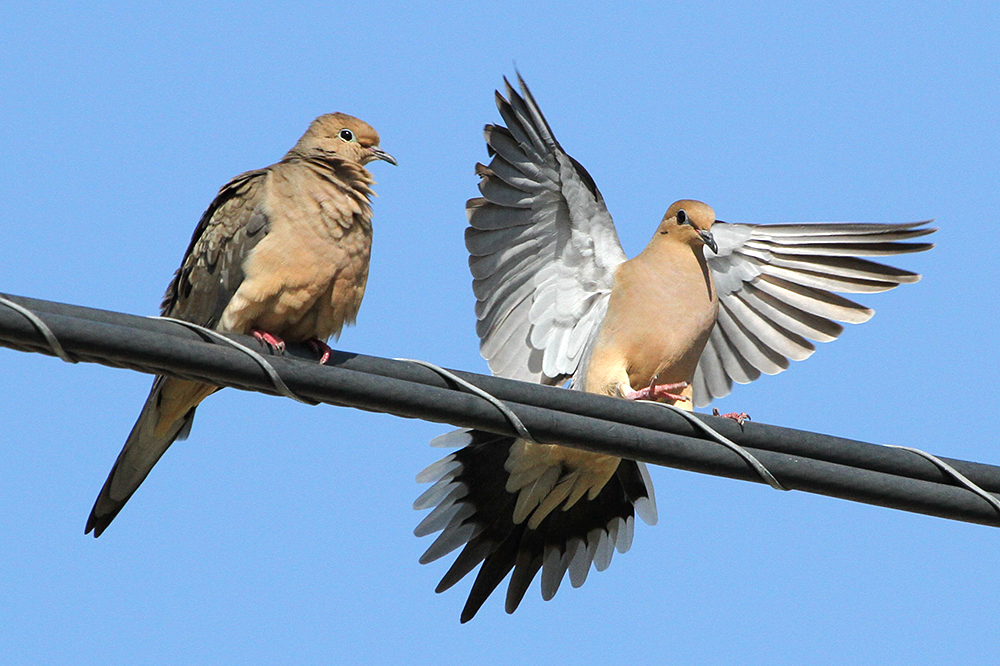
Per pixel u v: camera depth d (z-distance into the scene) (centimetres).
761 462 966
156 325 859
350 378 880
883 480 987
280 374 860
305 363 870
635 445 948
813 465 976
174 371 838
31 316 786
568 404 959
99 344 804
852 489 983
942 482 1017
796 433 1000
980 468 1022
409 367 938
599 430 941
